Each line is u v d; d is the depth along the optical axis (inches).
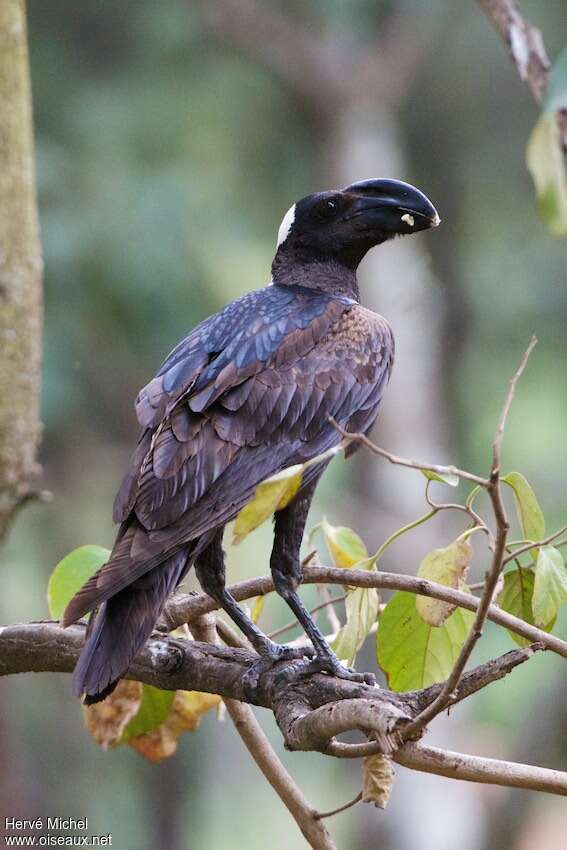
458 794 650.2
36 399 302.0
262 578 235.9
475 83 726.5
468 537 202.4
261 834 813.9
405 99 722.2
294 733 183.0
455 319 673.6
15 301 294.5
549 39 669.9
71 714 759.7
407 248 669.9
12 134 292.7
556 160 244.2
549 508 644.7
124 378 599.5
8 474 297.7
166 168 569.9
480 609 160.6
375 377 258.2
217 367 235.3
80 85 614.5
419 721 166.6
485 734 655.8
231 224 585.0
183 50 645.3
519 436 668.7
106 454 654.5
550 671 653.9
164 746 250.8
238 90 650.8
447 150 729.0
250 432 231.6
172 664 210.1
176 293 547.2
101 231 536.4
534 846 748.6
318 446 241.8
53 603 233.5
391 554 623.2
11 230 293.7
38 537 690.8
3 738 624.4
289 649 232.2
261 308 253.1
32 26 627.8
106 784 772.0
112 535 694.5
